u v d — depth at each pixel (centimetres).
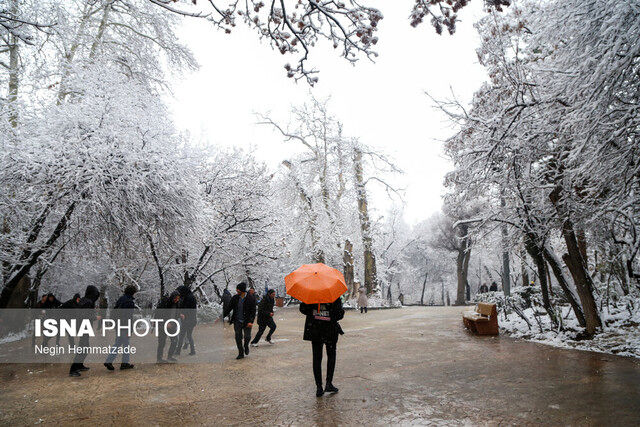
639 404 436
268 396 527
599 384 524
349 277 2898
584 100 610
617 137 634
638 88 625
